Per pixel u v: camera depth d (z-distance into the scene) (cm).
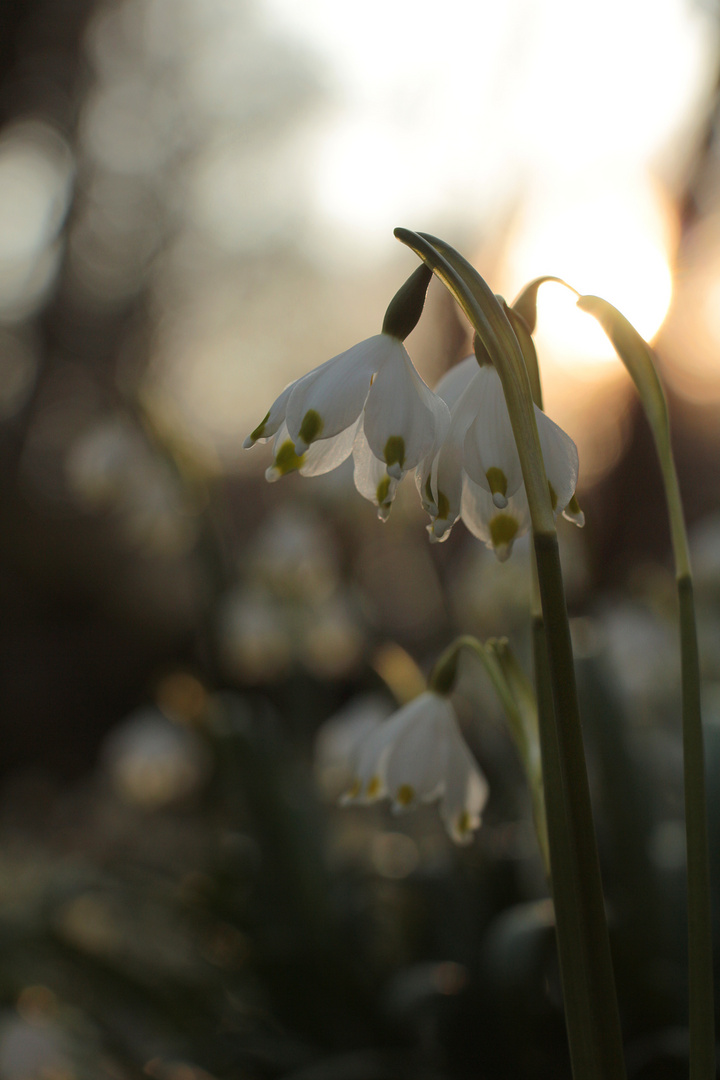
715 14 95
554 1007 41
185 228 223
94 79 202
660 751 55
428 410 27
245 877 53
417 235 26
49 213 209
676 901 42
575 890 26
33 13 177
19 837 107
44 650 172
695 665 27
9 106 182
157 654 171
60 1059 47
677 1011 40
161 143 217
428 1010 42
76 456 64
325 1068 43
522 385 25
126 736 64
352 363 27
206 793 67
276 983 48
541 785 28
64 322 209
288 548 60
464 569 66
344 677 77
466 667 61
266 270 227
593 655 43
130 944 59
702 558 63
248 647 60
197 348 225
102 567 176
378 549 69
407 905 54
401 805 31
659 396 27
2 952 51
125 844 89
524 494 27
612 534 102
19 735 162
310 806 51
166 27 209
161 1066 47
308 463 27
